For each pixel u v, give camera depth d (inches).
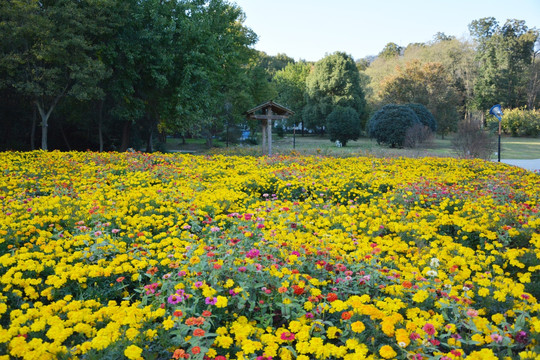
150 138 1119.0
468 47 2728.8
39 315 133.4
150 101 946.1
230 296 147.3
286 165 566.9
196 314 131.1
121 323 123.0
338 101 2090.3
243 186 394.3
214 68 940.6
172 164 522.6
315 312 135.7
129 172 445.4
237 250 186.1
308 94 2246.6
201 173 450.3
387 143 1471.5
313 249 183.5
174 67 839.1
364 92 2347.4
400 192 352.2
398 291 148.4
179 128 919.7
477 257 195.8
